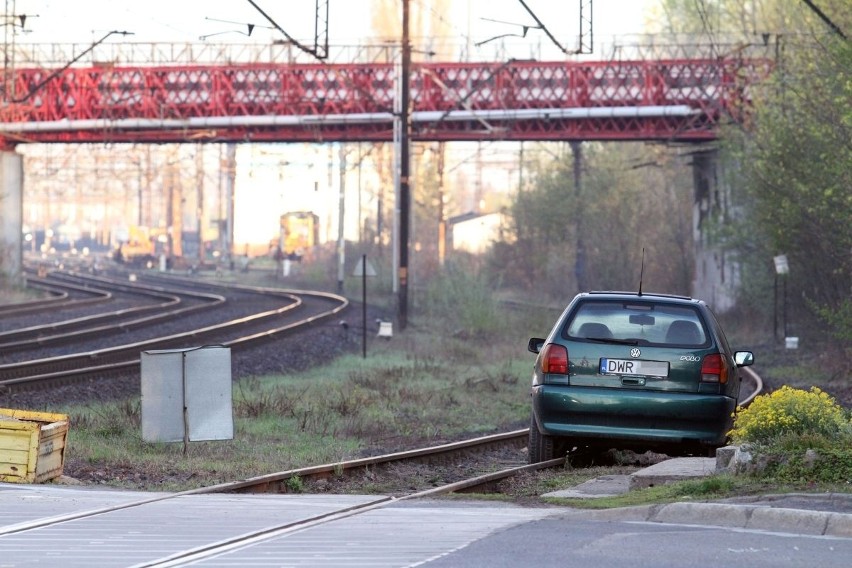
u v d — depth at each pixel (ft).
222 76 544.62
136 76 581.94
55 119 564.71
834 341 299.17
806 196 306.55
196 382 143.13
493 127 520.42
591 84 512.22
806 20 319.88
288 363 284.00
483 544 75.72
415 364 287.07
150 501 95.50
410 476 130.52
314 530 81.76
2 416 120.57
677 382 120.78
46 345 311.68
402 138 426.10
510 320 424.46
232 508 92.27
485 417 200.03
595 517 88.28
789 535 78.95
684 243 627.05
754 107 356.38
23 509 89.97
